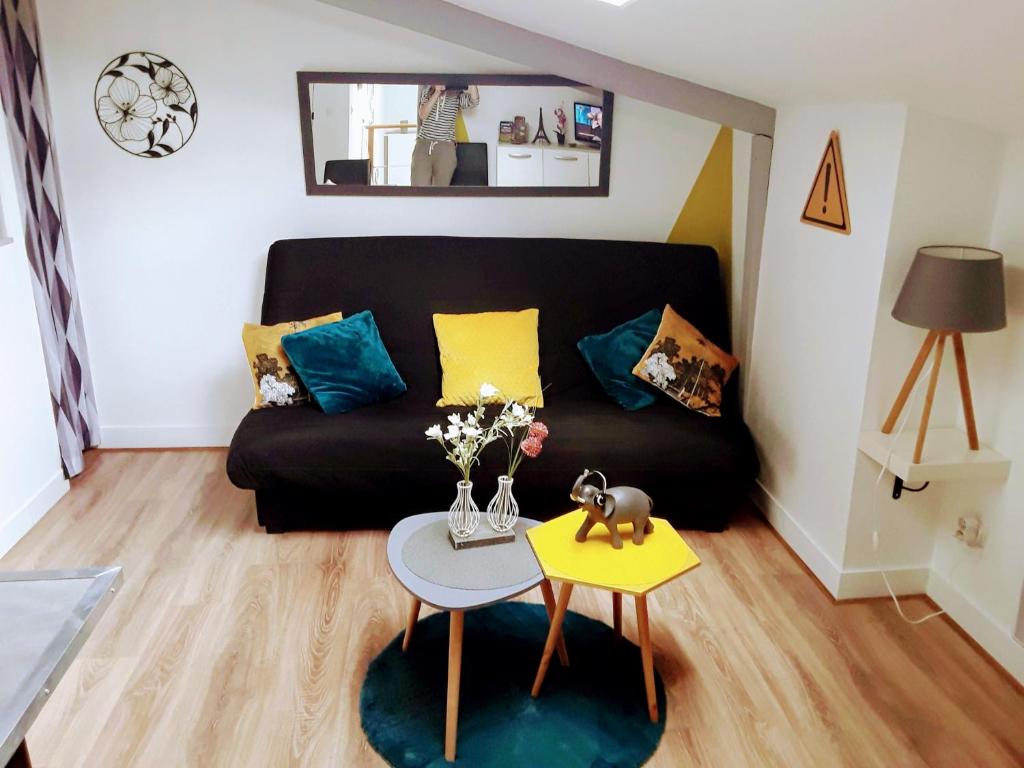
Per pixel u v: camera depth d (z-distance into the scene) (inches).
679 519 135.9
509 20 127.0
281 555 128.1
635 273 150.5
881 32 71.2
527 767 88.8
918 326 97.7
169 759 89.2
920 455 101.6
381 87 148.9
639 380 141.0
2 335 127.5
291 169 152.6
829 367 118.6
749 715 96.5
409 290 148.3
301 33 145.7
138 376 163.3
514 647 108.0
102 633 108.9
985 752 91.7
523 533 102.3
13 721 49.3
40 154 143.3
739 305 151.8
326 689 99.9
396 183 154.3
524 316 145.4
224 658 104.7
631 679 102.3
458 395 139.3
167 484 151.7
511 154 153.6
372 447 127.0
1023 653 100.9
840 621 114.1
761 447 143.3
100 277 156.3
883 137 103.5
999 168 101.7
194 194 152.9
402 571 94.0
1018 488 101.2
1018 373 100.9
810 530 126.4
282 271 148.3
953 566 114.3
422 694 99.4
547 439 128.7
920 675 103.7
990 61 70.5
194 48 145.1
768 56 95.0
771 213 136.9
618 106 151.6
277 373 137.1
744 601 118.1
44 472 140.5
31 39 138.6
